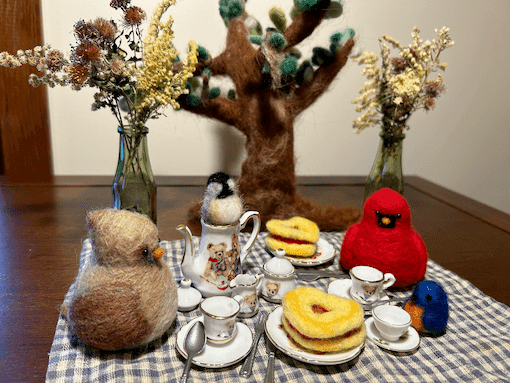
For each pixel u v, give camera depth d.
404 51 0.81
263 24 1.14
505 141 1.56
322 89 0.90
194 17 1.12
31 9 1.03
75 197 1.01
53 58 0.61
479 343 0.55
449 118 1.48
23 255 0.73
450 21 1.34
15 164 1.17
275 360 0.51
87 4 1.08
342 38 0.86
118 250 0.46
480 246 0.89
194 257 0.64
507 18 1.37
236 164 1.30
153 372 0.48
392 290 0.70
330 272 0.74
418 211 1.09
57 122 1.19
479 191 1.62
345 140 1.39
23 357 0.49
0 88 1.09
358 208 1.02
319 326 0.48
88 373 0.47
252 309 0.60
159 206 1.00
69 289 0.60
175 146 1.26
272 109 0.86
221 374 0.48
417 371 0.50
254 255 0.80
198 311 0.61
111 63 0.63
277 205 0.94
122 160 0.75
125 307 0.46
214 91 0.86
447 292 0.69
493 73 1.44
